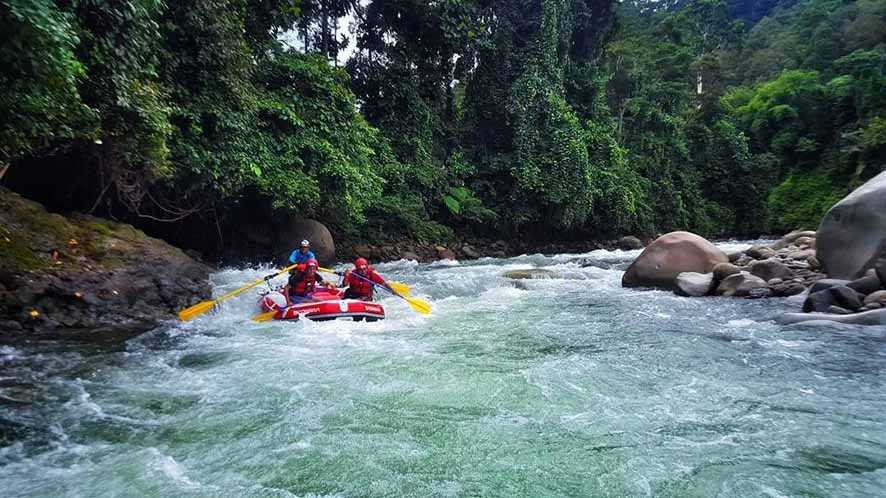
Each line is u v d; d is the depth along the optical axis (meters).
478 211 23.89
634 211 28.38
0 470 3.35
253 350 6.30
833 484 3.13
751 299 9.50
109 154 9.54
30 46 4.80
